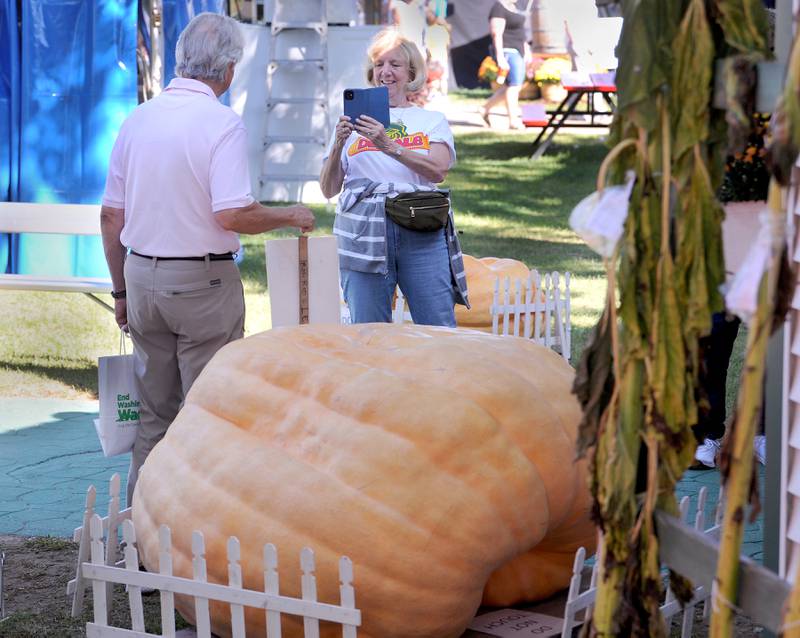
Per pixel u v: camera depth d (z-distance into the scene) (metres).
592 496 2.29
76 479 6.45
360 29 16.61
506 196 16.95
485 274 7.99
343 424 3.57
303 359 3.86
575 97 19.70
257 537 3.48
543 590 4.05
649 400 2.17
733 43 2.07
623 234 2.18
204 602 3.50
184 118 4.70
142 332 4.87
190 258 4.73
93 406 8.25
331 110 16.73
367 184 5.71
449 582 3.41
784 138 1.85
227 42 4.84
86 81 9.80
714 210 2.14
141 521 3.93
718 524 3.90
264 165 16.75
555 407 3.76
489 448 3.49
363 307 5.79
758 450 6.00
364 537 3.37
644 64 2.11
